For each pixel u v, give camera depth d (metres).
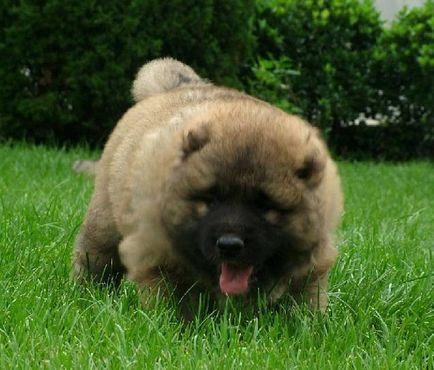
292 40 12.97
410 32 13.21
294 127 4.10
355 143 13.69
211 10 11.04
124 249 4.29
